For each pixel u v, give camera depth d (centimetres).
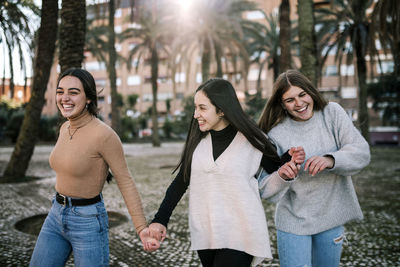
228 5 1769
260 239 158
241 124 161
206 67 1781
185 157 176
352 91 3703
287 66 748
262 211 165
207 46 1767
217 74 1802
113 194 740
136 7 831
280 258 185
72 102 168
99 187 174
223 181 163
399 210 579
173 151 2350
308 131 183
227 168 162
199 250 173
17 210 567
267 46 2288
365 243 406
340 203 179
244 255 162
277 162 175
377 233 446
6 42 956
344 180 180
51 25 809
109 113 4909
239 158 165
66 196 170
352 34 1612
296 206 180
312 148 180
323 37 1808
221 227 161
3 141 3634
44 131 3847
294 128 187
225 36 1798
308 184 177
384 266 335
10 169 904
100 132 168
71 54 542
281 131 188
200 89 167
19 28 969
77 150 166
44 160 1630
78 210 168
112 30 1755
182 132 4409
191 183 171
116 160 171
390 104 2847
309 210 177
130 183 174
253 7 1861
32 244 393
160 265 339
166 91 5009
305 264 174
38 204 620
